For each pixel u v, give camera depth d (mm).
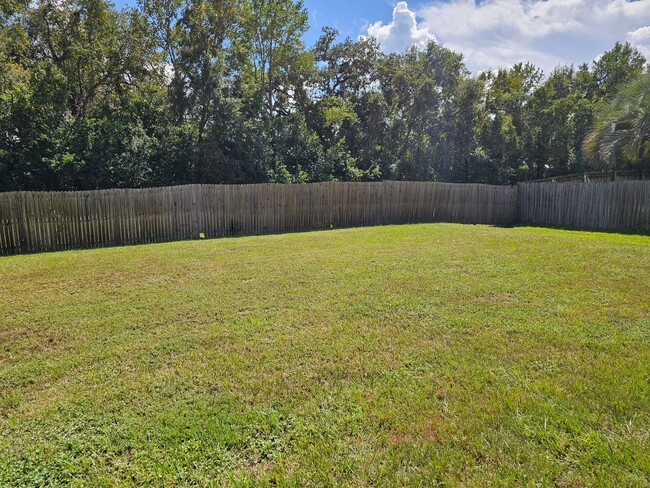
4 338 3314
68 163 11070
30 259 7027
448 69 20594
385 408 2186
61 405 2291
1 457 1855
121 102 14562
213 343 3121
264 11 16656
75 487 1672
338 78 20969
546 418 2055
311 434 1983
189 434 1998
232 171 14516
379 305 3953
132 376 2621
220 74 14531
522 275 5102
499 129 20109
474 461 1777
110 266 6105
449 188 14430
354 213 12906
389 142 20438
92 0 13672
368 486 1647
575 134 21031
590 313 3658
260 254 6957
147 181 12945
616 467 1705
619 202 11781
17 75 12328
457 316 3621
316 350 2949
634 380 2418
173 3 15164
